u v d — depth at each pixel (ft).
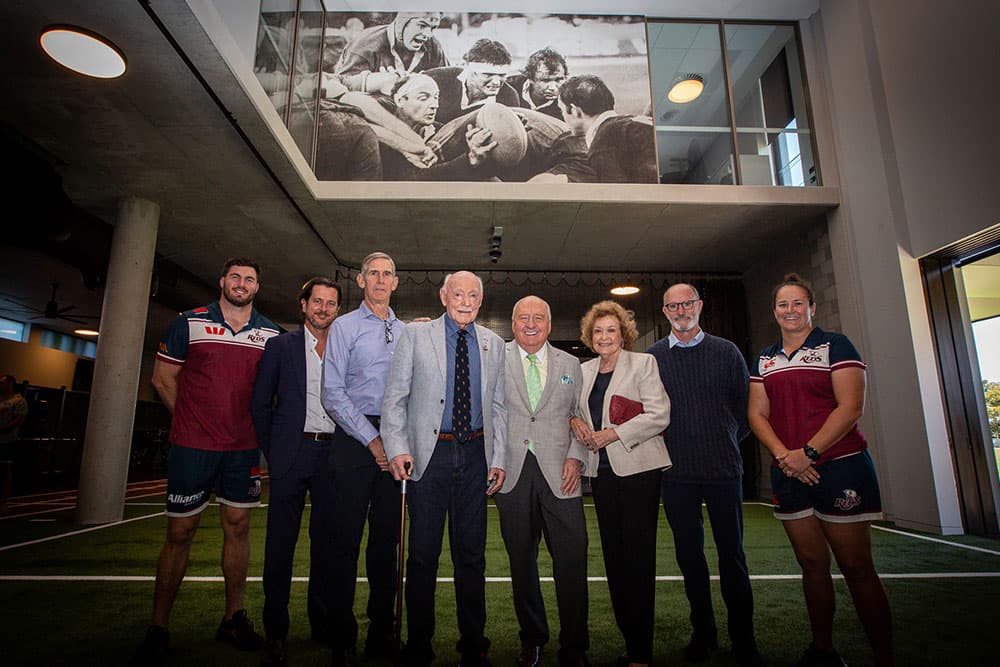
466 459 5.79
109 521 14.65
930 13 14.26
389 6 19.92
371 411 6.20
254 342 6.86
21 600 7.89
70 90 11.73
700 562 6.26
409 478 5.61
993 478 13.91
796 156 19.38
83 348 41.27
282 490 6.06
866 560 5.41
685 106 20.51
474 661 5.50
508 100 19.53
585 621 5.68
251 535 13.12
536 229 19.24
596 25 20.24
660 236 19.92
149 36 10.21
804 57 19.36
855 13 16.98
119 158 14.42
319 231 19.33
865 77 16.53
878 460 15.69
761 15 19.89
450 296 6.09
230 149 14.07
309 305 6.70
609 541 6.07
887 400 15.29
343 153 18.92
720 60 20.44
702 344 6.72
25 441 26.61
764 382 6.28
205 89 11.70
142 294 16.26
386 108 19.33
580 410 6.51
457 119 19.34
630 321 6.80
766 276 22.16
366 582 9.25
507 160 19.11
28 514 16.03
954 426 14.12
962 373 14.43
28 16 9.71
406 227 19.02
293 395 6.36
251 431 6.73
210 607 7.68
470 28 20.06
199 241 20.21
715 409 6.43
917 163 14.67
